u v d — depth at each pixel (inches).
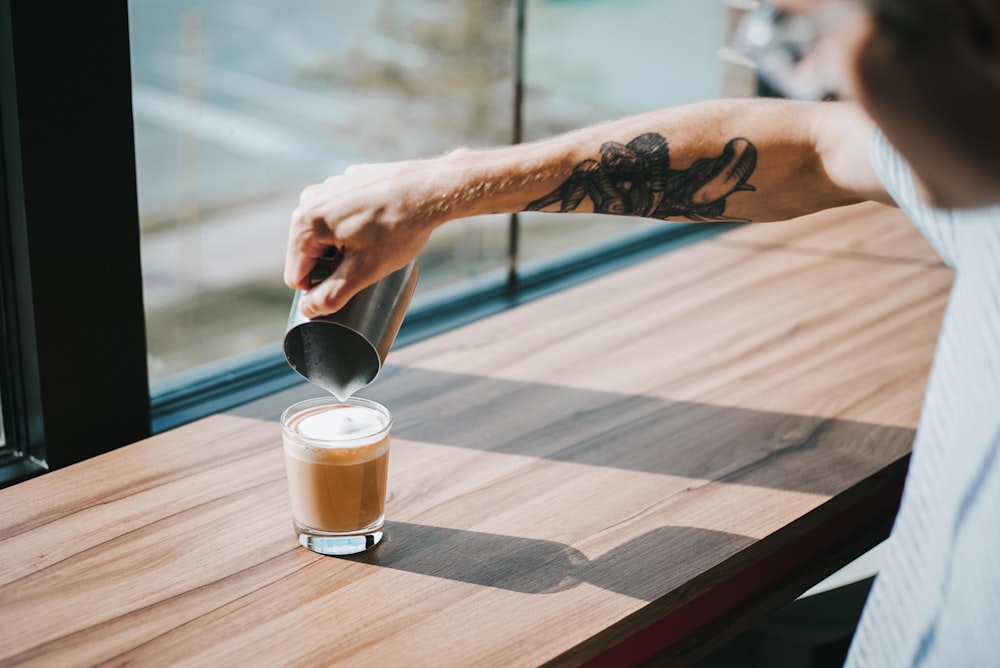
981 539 30.5
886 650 35.1
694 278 69.3
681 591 39.6
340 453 39.3
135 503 44.2
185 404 56.2
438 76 185.0
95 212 47.8
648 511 44.3
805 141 42.0
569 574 40.1
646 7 117.3
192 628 36.5
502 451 48.8
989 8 15.6
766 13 18.8
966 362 31.9
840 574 67.1
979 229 31.2
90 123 46.3
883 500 53.5
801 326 62.6
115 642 35.7
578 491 45.7
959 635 31.4
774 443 50.0
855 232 77.7
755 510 44.6
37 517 42.9
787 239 76.4
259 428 51.0
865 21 16.5
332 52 388.2
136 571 39.6
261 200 298.8
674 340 60.6
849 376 56.7
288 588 38.9
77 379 49.8
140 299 51.1
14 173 45.1
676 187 42.8
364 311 38.8
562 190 41.5
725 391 54.9
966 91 16.5
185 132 335.3
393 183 39.0
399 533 42.5
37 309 47.1
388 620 37.3
